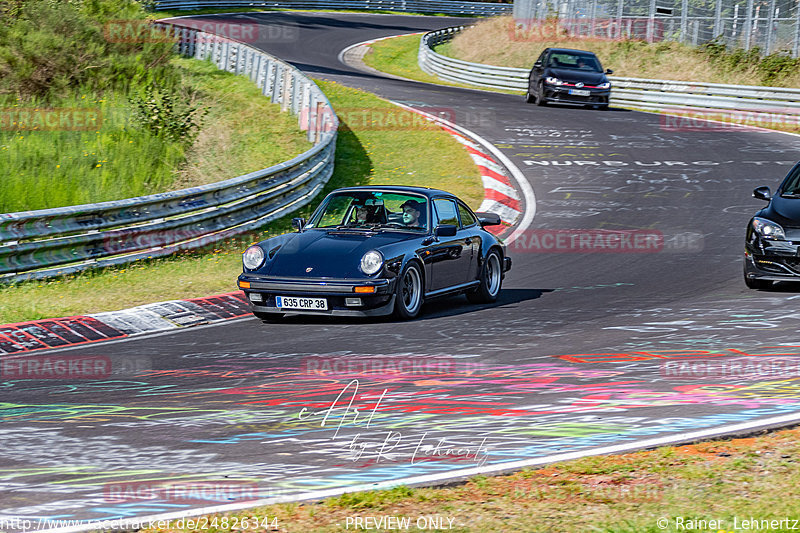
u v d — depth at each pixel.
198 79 100.81
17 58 86.94
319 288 32.81
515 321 33.59
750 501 15.00
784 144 85.06
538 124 93.88
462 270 37.22
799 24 121.69
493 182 69.25
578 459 17.53
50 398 23.55
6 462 18.22
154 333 32.56
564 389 23.58
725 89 103.38
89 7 104.00
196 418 21.30
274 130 82.00
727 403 21.83
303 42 176.12
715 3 132.00
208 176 71.50
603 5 147.25
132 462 18.09
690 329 31.42
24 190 63.91
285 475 17.12
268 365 26.94
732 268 44.94
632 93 111.75
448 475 16.75
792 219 38.44
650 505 14.96
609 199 65.06
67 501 15.87
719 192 66.94
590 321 33.25
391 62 167.62
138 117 79.69
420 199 37.22
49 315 34.78
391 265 33.22
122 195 66.12
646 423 20.23
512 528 14.09
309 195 63.09
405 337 30.88
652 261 47.22
